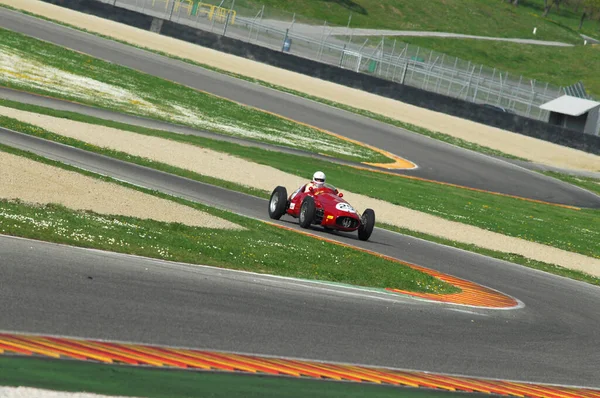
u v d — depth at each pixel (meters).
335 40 144.00
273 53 113.81
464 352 19.61
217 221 32.00
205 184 44.94
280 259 27.53
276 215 38.16
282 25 152.38
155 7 135.88
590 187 83.44
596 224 62.84
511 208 62.19
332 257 30.05
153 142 54.72
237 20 139.62
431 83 130.62
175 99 78.31
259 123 77.25
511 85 132.75
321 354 16.88
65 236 23.47
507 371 18.67
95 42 96.69
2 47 78.56
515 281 35.22
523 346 21.77
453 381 16.81
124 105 69.62
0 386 11.62
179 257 24.38
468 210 56.81
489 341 21.52
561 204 71.44
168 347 15.15
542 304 30.19
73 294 17.27
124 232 25.95
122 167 43.09
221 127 70.88
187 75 92.25
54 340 14.12
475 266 37.28
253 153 60.75
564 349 22.47
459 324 22.98
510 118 106.31
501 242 47.59
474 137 96.38
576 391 18.12
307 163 61.97
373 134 85.50
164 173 45.19
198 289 20.33
